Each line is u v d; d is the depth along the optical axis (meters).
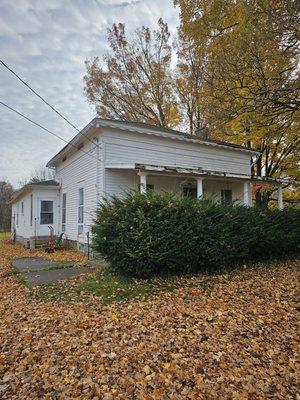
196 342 4.21
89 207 12.23
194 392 3.12
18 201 22.97
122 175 11.59
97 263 9.88
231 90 9.08
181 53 20.41
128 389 3.18
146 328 4.69
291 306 5.71
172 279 7.60
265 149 17.97
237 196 15.84
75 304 5.89
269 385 3.24
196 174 10.92
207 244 8.14
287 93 8.37
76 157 14.12
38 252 14.14
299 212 11.95
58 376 3.44
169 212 7.79
